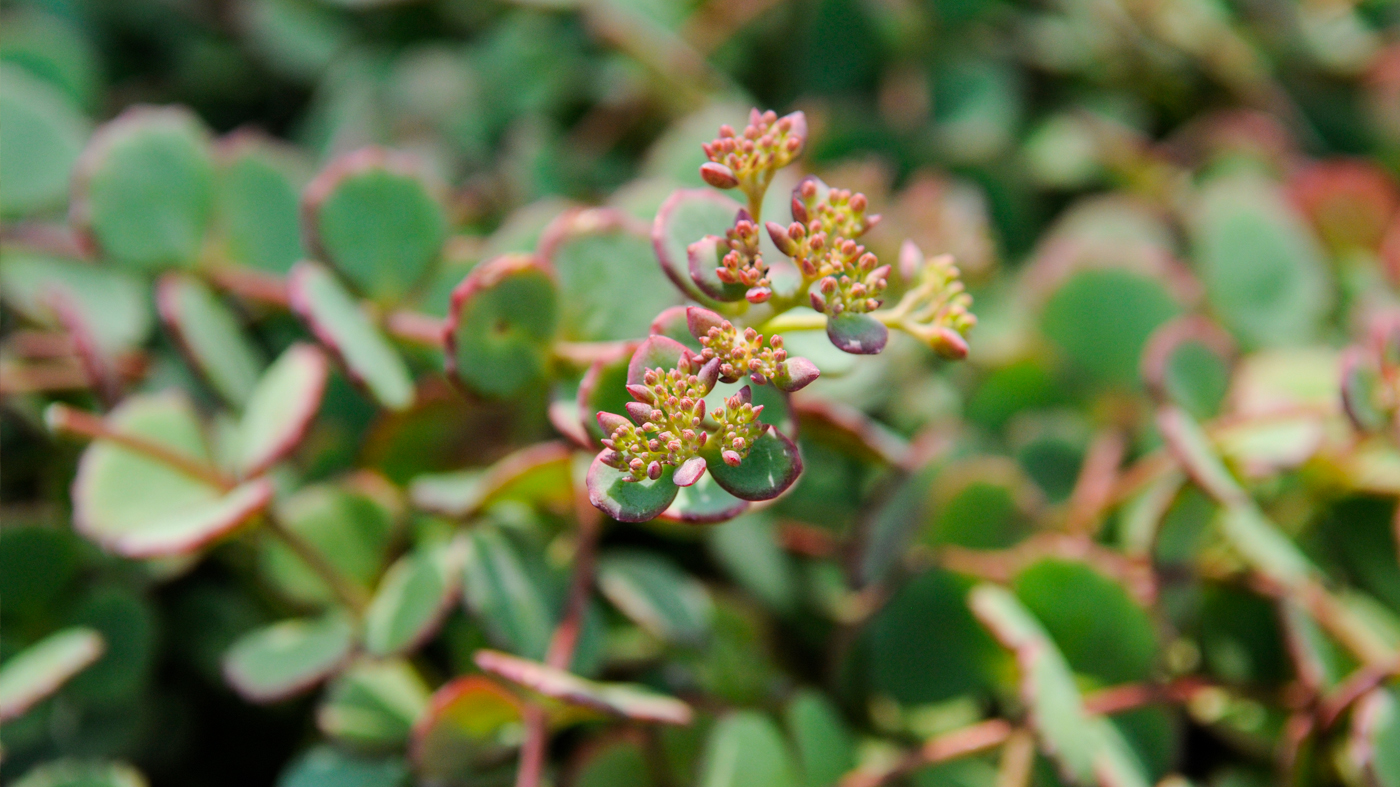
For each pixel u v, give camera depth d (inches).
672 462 15.8
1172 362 18.6
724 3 21.3
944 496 18.8
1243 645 18.6
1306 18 22.4
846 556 19.0
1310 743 18.1
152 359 20.0
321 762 18.2
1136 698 18.2
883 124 21.0
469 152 21.4
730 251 16.2
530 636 17.8
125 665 18.8
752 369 15.8
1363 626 18.6
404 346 18.4
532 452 17.6
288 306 19.4
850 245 16.0
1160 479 18.9
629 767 18.0
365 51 21.9
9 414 19.2
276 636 18.5
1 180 19.8
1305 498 19.0
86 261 19.7
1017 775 18.0
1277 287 20.1
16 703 17.9
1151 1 21.6
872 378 19.2
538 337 17.4
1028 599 18.4
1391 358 17.6
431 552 18.2
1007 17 22.0
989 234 21.0
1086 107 21.8
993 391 19.9
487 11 22.0
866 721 18.6
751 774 17.7
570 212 17.7
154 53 22.5
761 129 16.3
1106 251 19.8
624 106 21.1
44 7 22.0
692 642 18.1
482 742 17.9
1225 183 20.3
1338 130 22.2
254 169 19.5
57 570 18.8
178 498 18.3
